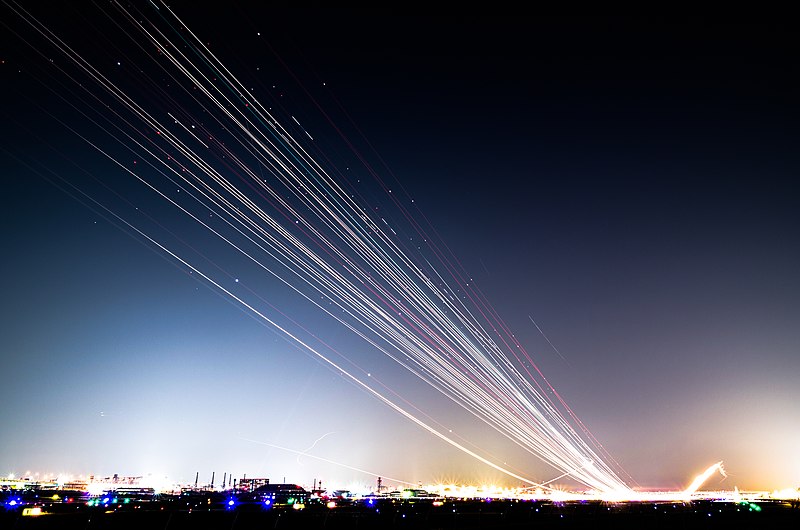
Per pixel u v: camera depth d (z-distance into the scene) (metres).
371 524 48.38
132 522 41.22
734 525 58.69
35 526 37.50
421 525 50.25
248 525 43.53
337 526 46.75
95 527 39.03
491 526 52.19
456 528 49.84
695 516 63.59
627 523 58.38
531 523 55.31
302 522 46.34
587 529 54.84
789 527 57.72
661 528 57.16
